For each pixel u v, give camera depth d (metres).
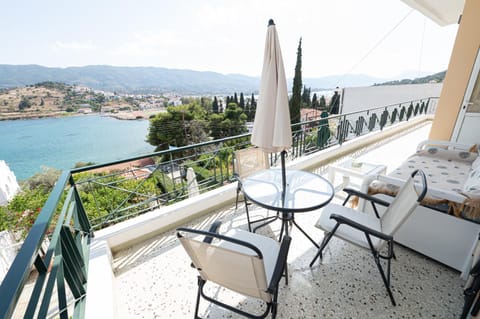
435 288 1.51
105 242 1.80
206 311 1.42
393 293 1.48
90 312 1.23
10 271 0.66
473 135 3.20
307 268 1.71
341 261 1.77
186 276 1.68
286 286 1.55
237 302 1.46
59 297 1.02
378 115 6.28
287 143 1.38
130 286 1.60
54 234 1.17
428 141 3.06
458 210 1.49
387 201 1.83
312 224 2.26
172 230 2.22
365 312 1.37
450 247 1.57
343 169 2.80
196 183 3.28
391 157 4.27
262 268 0.93
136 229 2.02
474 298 1.17
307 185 1.85
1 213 6.46
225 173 3.21
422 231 1.68
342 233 1.54
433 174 2.39
